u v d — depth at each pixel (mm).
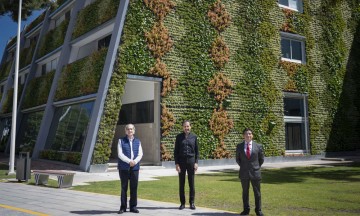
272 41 25875
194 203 9336
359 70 31094
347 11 31250
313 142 27078
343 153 28797
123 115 26391
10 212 8016
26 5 22344
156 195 10820
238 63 23828
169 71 20781
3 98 40656
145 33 20188
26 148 29203
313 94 27688
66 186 12633
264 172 17969
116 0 21438
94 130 18375
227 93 22984
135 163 7980
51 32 31109
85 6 27125
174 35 21281
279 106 25469
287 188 12125
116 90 18984
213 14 23125
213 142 21953
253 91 24250
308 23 28359
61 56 26266
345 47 30484
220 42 23156
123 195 7949
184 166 8508
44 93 28312
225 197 10328
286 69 26297
